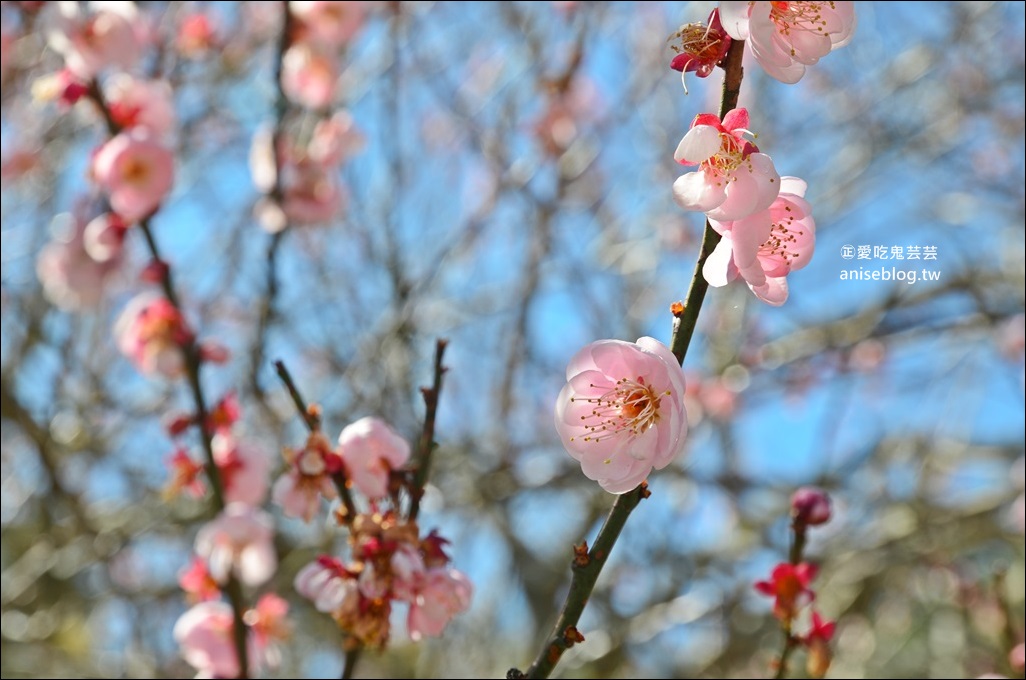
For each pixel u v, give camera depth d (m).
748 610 5.92
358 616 2.51
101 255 4.05
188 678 6.09
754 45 1.84
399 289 6.46
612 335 7.11
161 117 4.12
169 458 3.49
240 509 3.25
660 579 6.40
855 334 7.03
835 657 6.14
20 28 5.81
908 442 6.96
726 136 1.87
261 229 6.66
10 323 6.71
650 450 1.95
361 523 2.55
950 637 6.00
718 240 1.95
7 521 6.68
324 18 5.33
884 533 6.36
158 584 6.67
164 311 3.64
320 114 5.98
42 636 5.89
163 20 6.54
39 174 6.92
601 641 5.60
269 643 3.29
